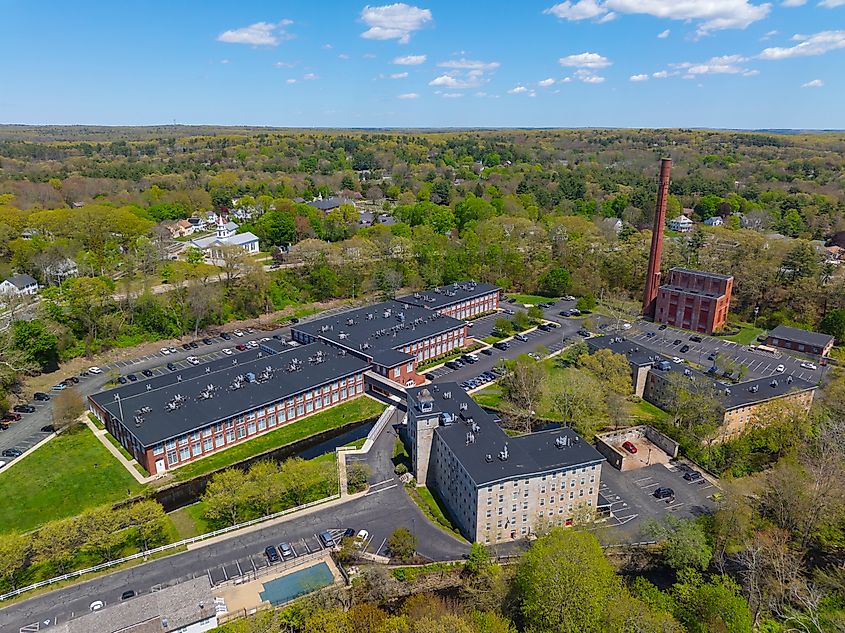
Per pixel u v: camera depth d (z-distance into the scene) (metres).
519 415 147.38
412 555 103.31
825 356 187.75
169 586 92.44
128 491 120.75
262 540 106.88
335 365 164.62
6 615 88.88
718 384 151.00
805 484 109.38
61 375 173.50
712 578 95.56
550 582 84.75
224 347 198.38
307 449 141.38
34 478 123.75
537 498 109.00
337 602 90.69
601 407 144.00
